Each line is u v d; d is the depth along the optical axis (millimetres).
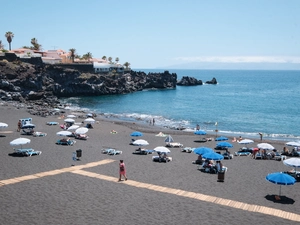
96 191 23984
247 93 160875
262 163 35156
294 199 23344
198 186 25844
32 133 48031
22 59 121812
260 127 69625
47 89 118562
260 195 24047
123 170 26641
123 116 82812
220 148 43312
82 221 18781
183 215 19984
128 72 173250
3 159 32812
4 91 100500
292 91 176375
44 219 18922
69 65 139125
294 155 39281
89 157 35031
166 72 182375
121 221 18922
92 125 61312
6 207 20562
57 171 28969
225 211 20719
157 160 34750
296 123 74688
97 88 134375
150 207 21141
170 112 92812
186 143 46781
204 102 119188
